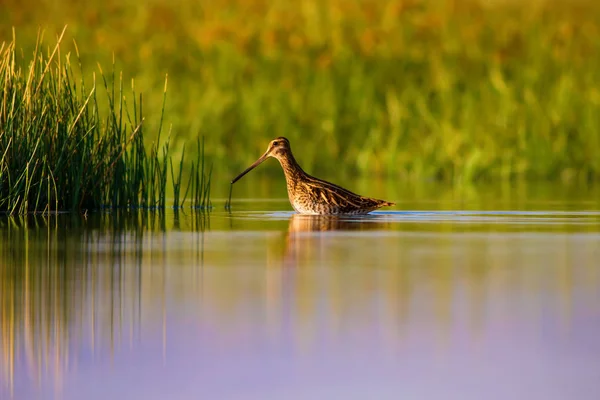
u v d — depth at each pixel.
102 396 7.30
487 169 24.78
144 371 7.79
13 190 16.36
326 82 27.89
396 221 15.80
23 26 30.92
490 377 7.66
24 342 8.45
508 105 26.27
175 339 8.55
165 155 17.78
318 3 32.28
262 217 16.50
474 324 8.97
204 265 11.55
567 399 7.24
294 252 12.48
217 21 31.06
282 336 8.62
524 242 13.33
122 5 32.88
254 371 7.79
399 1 31.22
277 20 31.50
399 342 8.46
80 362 7.99
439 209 17.62
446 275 10.98
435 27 30.94
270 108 27.14
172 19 31.72
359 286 10.41
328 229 14.71
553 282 10.60
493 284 10.52
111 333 8.71
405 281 10.64
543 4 33.00
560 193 21.06
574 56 29.28
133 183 17.81
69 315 9.25
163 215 16.75
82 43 29.81
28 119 16.47
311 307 9.55
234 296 9.97
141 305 9.61
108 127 17.62
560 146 25.30
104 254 12.29
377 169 25.80
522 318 9.16
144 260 11.88
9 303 9.64
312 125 26.95
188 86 27.78
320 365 7.92
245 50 29.39
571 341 8.48
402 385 7.50
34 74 17.64
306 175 17.47
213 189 22.05
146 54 28.92
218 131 26.30
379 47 29.75
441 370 7.81
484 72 28.92
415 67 29.25
